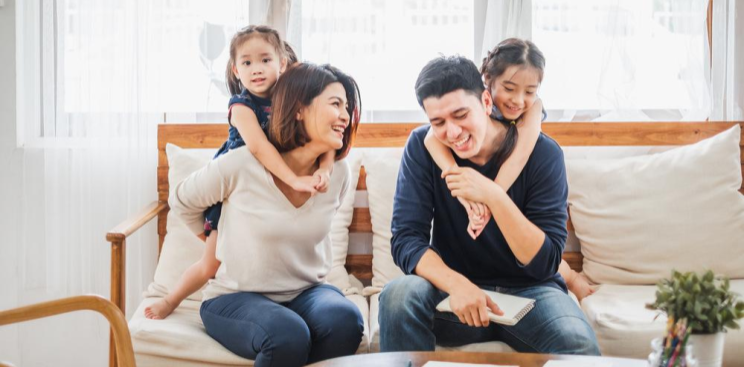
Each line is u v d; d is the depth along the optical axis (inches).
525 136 74.8
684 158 90.4
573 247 95.0
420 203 75.7
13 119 100.4
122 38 97.7
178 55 99.0
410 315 66.6
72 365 103.2
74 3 98.0
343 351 69.6
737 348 69.7
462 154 72.5
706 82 101.1
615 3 97.8
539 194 74.9
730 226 87.2
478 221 70.7
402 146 97.5
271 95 80.2
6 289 102.3
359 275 95.7
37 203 100.7
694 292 46.2
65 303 56.1
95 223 99.5
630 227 88.1
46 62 98.0
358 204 97.1
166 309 77.5
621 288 86.1
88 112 98.0
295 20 98.2
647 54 99.9
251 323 68.0
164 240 93.4
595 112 101.6
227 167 73.2
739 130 90.7
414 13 100.5
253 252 72.6
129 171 98.7
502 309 65.1
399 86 101.0
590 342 64.2
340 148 76.7
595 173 91.6
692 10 99.0
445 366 53.3
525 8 98.7
